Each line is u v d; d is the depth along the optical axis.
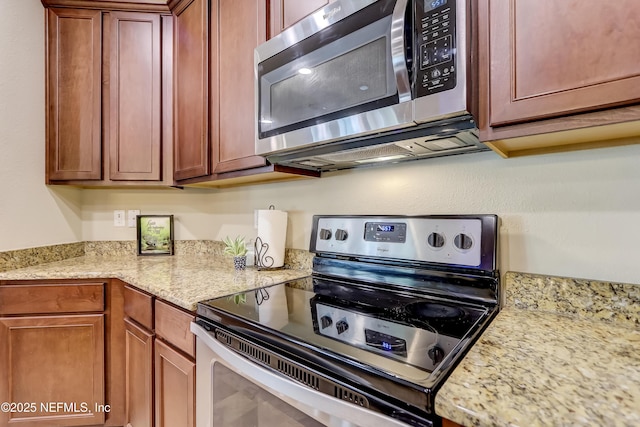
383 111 0.89
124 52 1.85
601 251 0.86
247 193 1.91
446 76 0.77
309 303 1.03
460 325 0.82
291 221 1.65
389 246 1.17
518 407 0.46
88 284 1.52
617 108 0.62
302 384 0.69
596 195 0.86
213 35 1.57
